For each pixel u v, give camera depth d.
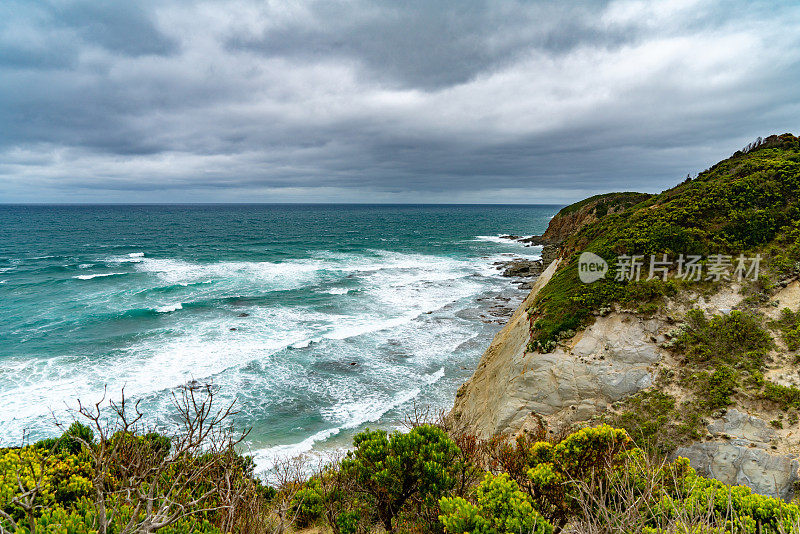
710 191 20.20
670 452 11.70
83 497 5.58
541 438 11.62
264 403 21.92
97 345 27.78
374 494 8.53
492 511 6.47
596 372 14.70
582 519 5.55
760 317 14.20
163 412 19.94
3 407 19.83
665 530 4.93
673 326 15.08
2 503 5.11
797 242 16.05
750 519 6.14
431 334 32.28
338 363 26.84
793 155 21.70
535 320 18.58
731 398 12.16
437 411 21.44
